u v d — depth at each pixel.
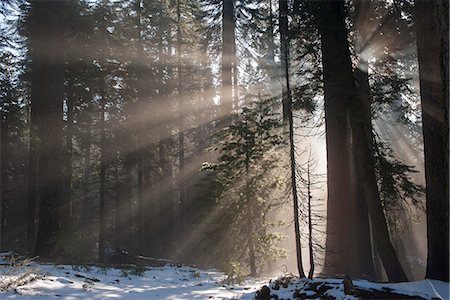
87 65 20.55
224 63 23.31
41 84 13.94
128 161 25.25
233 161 16.11
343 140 13.46
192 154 31.17
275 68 20.80
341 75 12.23
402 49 16.05
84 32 19.44
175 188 32.16
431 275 9.55
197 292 9.45
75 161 33.34
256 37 23.55
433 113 9.80
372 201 11.62
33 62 14.49
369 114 13.24
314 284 8.58
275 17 18.11
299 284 9.46
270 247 15.86
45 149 13.62
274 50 23.08
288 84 12.13
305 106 13.73
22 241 31.12
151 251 26.34
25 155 29.66
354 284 7.86
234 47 24.39
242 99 25.00
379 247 11.45
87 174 32.41
